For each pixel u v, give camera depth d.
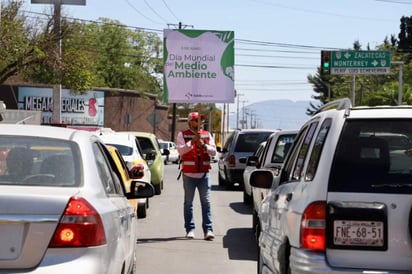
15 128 6.05
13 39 30.44
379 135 5.29
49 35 31.28
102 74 73.31
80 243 4.89
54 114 26.77
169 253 11.41
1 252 4.79
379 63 48.38
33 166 5.50
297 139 7.19
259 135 22.39
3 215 4.79
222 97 13.53
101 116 60.62
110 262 5.35
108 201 5.70
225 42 13.53
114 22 74.56
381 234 4.93
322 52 38.44
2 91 54.88
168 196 21.52
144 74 75.81
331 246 4.97
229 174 22.22
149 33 76.56
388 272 4.89
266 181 7.15
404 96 51.94
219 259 10.91
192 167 12.60
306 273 5.01
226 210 17.70
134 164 14.80
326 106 6.21
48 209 4.86
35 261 4.80
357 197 5.00
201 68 13.52
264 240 7.06
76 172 5.49
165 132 77.00
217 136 77.31
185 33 13.46
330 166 5.12
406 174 5.06
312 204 5.07
